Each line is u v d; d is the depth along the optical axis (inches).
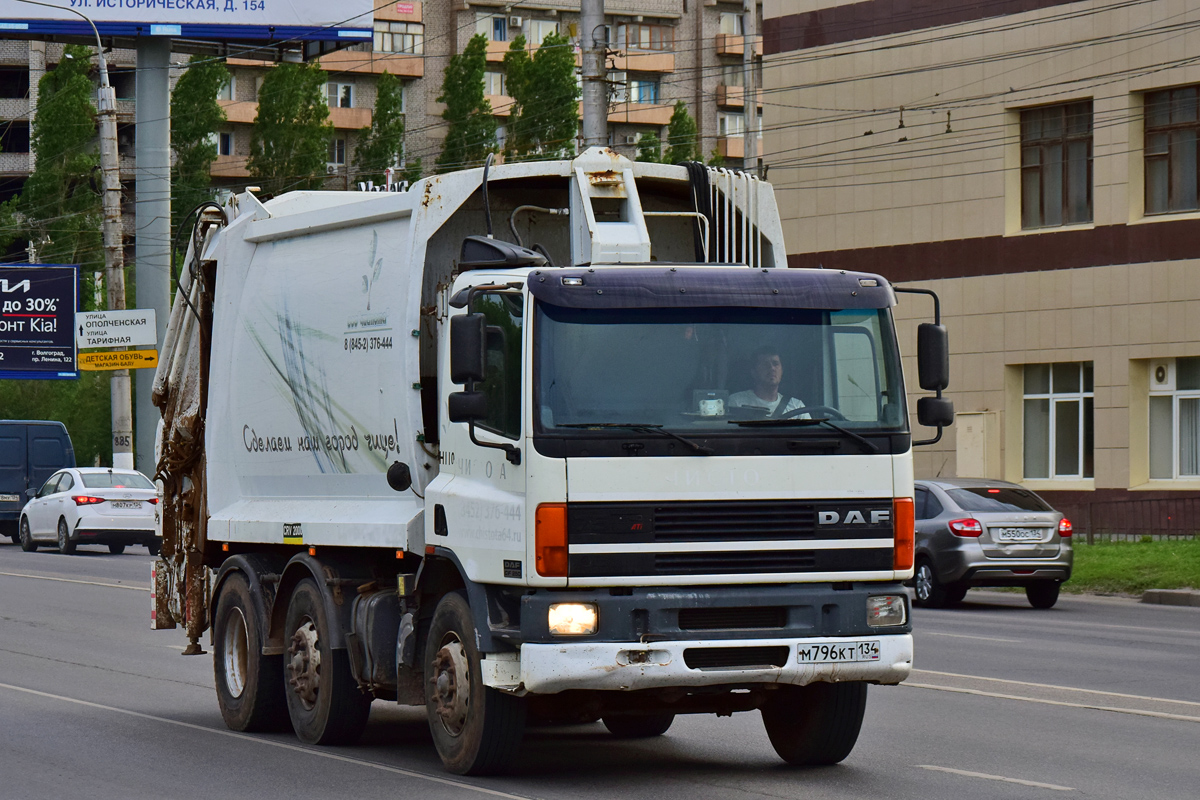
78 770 825.5
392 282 860.6
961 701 1085.8
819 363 762.2
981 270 3088.1
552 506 719.1
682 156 6594.5
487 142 6146.7
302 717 921.5
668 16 7317.9
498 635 745.0
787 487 743.7
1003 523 1873.8
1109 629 1615.4
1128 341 2869.1
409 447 834.2
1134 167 2878.9
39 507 3014.3
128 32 3651.6
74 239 6195.9
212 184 6761.8
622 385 737.6
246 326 1021.2
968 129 3110.2
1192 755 869.2
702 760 858.1
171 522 1141.1
